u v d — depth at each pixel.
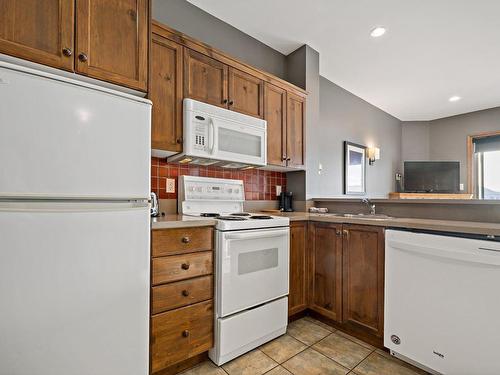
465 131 4.89
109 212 1.12
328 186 3.48
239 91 2.09
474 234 1.25
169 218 1.59
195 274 1.47
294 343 1.75
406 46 2.68
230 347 1.54
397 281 1.52
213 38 2.23
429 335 1.37
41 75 0.98
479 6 2.08
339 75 3.35
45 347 0.97
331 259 1.94
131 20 1.31
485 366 1.18
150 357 1.29
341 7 2.12
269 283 1.76
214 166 2.27
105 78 1.22
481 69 3.18
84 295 1.06
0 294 0.90
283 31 2.44
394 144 5.08
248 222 1.64
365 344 1.74
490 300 1.17
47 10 1.08
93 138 1.10
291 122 2.50
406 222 1.51
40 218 0.97
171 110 1.71
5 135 0.92
